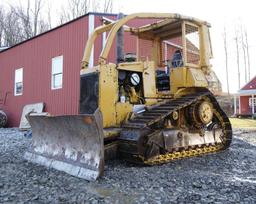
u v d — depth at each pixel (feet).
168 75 25.21
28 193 13.85
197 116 23.41
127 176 16.98
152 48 27.17
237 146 30.48
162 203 12.64
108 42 20.83
